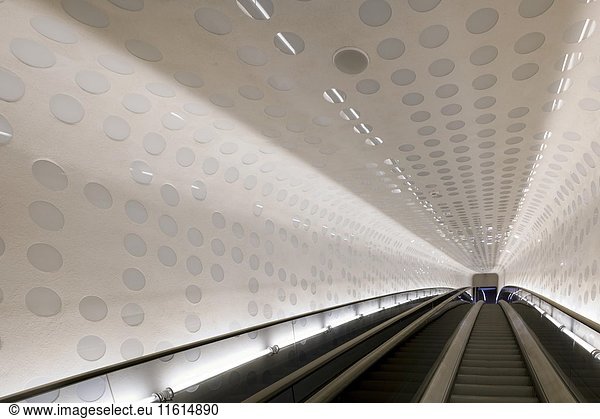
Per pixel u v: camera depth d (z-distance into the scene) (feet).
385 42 11.48
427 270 82.84
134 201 15.69
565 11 10.06
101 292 13.85
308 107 15.76
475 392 15.93
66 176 12.92
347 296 37.60
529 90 14.39
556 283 34.81
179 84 13.53
